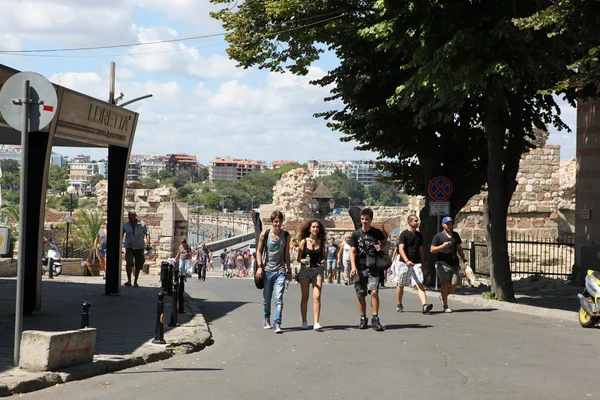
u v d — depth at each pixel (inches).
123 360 348.5
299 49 901.8
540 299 726.5
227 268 1750.7
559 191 1470.2
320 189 3334.2
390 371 342.0
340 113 921.5
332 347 421.7
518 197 1466.5
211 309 660.1
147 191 1528.1
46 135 505.0
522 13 616.1
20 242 318.3
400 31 665.6
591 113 897.5
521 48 604.7
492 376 329.4
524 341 441.4
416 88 690.8
